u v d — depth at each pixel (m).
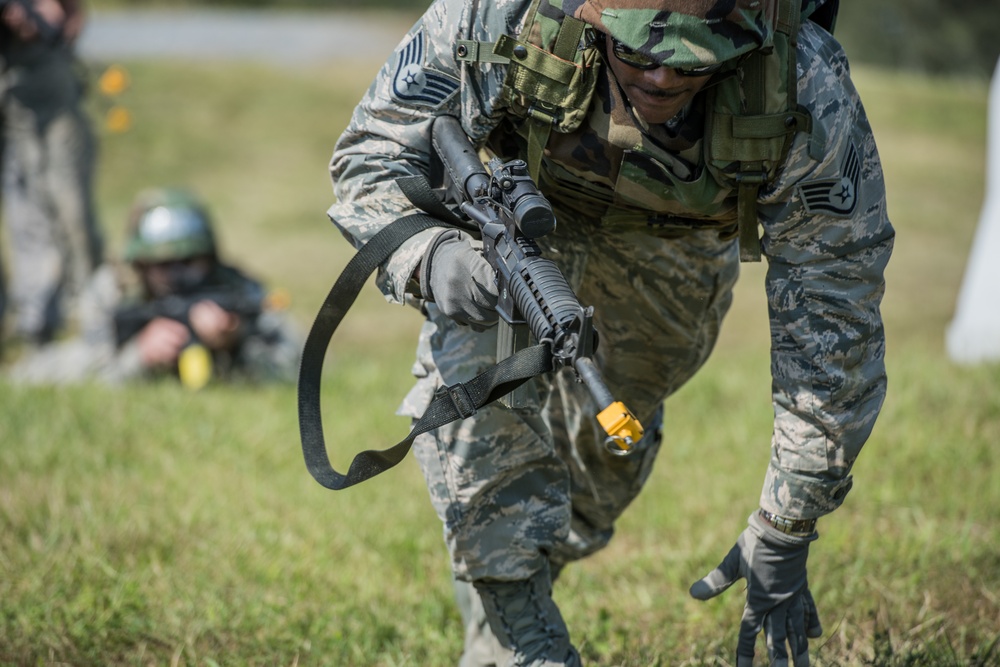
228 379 27.89
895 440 16.88
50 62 31.83
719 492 16.23
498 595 9.93
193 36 94.06
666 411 20.62
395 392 24.11
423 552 14.83
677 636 11.91
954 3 117.69
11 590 12.63
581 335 7.60
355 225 9.18
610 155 8.65
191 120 70.12
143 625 11.94
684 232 9.83
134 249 27.98
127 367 27.84
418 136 9.13
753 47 7.73
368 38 97.50
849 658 10.80
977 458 16.03
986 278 25.50
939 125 75.56
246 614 12.38
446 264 8.61
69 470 17.20
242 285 28.72
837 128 8.22
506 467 9.66
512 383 8.42
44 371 28.62
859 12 120.25
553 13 8.38
